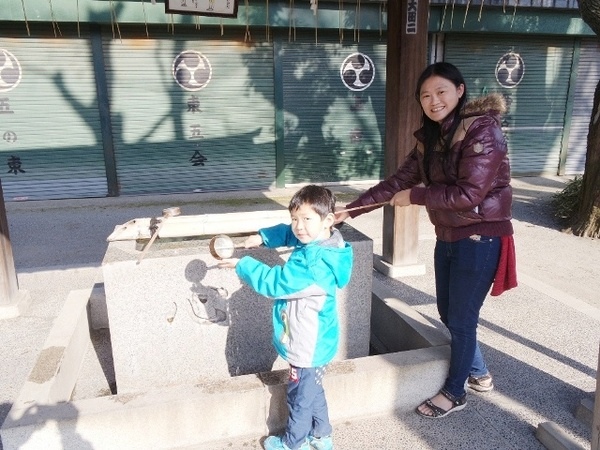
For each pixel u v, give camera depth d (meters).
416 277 4.89
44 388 2.34
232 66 9.07
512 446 2.41
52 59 8.30
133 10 7.97
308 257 2.09
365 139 10.04
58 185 8.80
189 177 9.36
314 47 9.34
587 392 2.88
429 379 2.62
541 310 4.09
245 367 2.76
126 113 8.81
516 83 10.44
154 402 2.23
